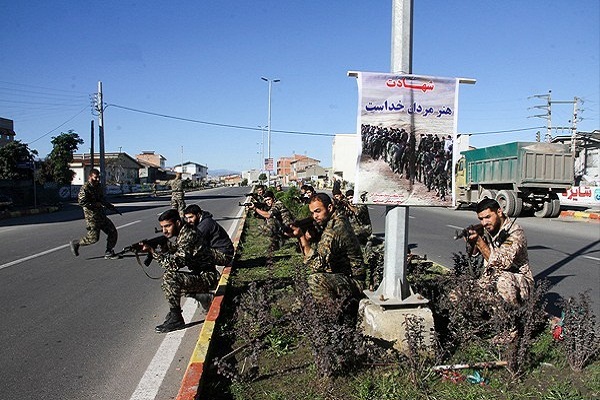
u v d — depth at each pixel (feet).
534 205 65.72
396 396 10.34
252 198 38.11
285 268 23.75
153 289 21.34
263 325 13.61
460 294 13.08
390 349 11.85
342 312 13.44
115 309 18.24
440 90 12.39
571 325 11.99
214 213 67.31
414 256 22.33
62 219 58.39
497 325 11.93
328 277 13.91
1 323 16.51
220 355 12.82
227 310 16.56
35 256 29.55
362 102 12.16
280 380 11.23
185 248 16.05
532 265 28.30
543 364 11.82
